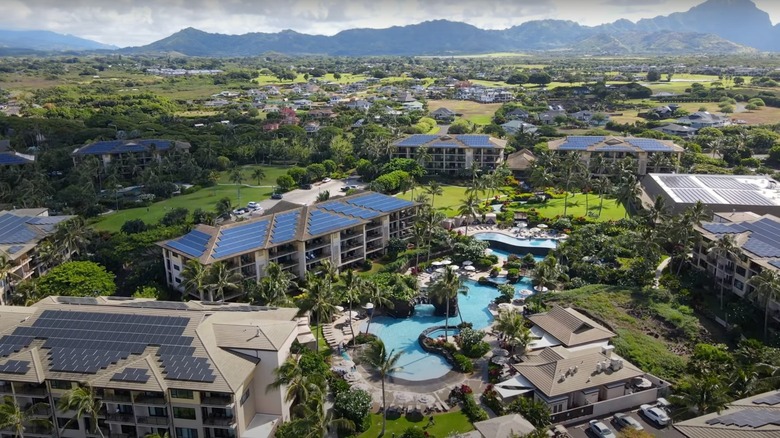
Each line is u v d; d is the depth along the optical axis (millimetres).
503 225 193000
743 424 73562
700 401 84375
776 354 98812
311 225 152625
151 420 84125
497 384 100875
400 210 173875
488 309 136625
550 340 111312
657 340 115438
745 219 158500
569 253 155750
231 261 136875
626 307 128625
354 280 120375
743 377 88812
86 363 86375
